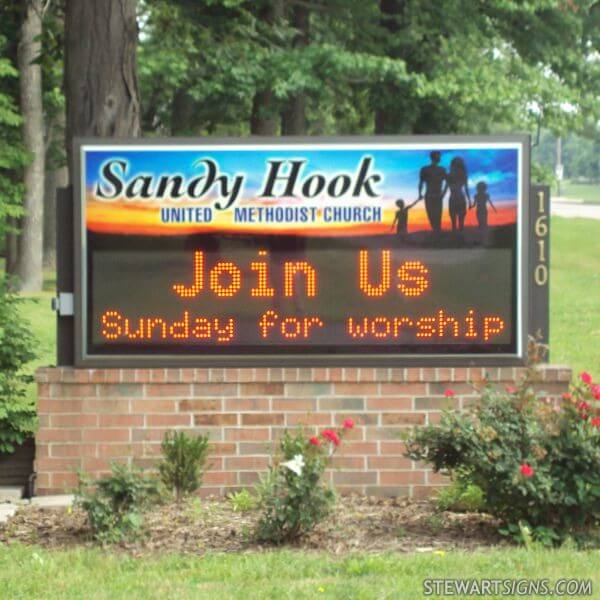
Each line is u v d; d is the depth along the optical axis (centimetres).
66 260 1162
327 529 974
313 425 1148
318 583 791
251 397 1148
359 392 1148
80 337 1146
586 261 4897
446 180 1142
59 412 1152
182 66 2970
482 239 1143
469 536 962
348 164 1140
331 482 1123
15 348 1275
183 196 1141
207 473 1147
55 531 997
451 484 1127
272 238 1142
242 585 793
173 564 859
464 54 3195
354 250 1142
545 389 1147
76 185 1140
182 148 1140
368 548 918
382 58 3027
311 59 3017
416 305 1144
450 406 1046
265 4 3133
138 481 956
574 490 930
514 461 929
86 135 1335
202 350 1145
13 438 1241
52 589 793
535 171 3662
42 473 1152
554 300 3725
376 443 1147
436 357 1144
